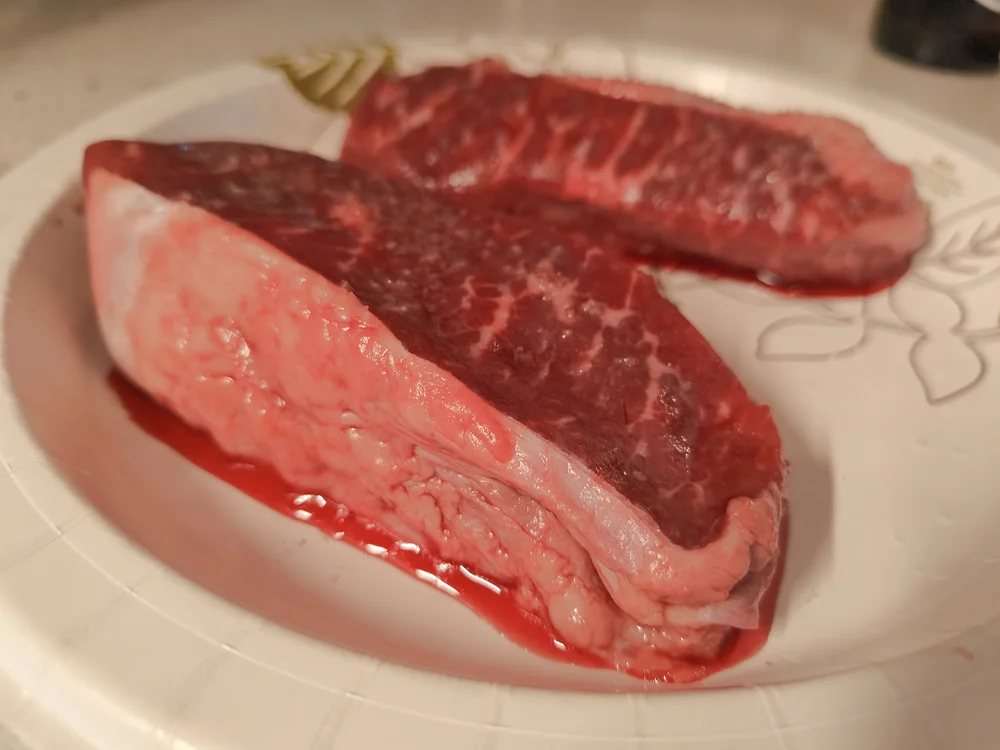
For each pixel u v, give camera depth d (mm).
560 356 169
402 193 195
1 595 134
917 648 152
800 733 124
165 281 172
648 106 244
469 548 167
